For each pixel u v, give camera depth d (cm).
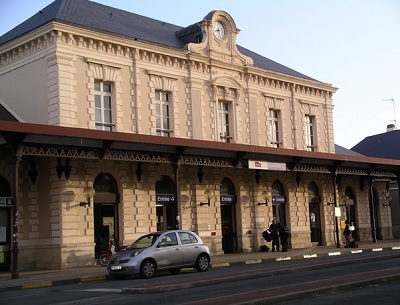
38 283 1852
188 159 2684
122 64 2778
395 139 5669
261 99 3481
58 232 2438
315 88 3850
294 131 3672
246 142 3341
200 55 3100
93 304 1264
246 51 3769
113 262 1941
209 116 3158
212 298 1204
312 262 2191
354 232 4081
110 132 2247
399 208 4981
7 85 2809
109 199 2641
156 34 3184
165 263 1956
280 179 3503
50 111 2530
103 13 3080
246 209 3256
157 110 2936
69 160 2480
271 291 1255
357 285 1311
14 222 2036
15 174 2039
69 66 2561
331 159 3319
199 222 2975
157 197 2812
